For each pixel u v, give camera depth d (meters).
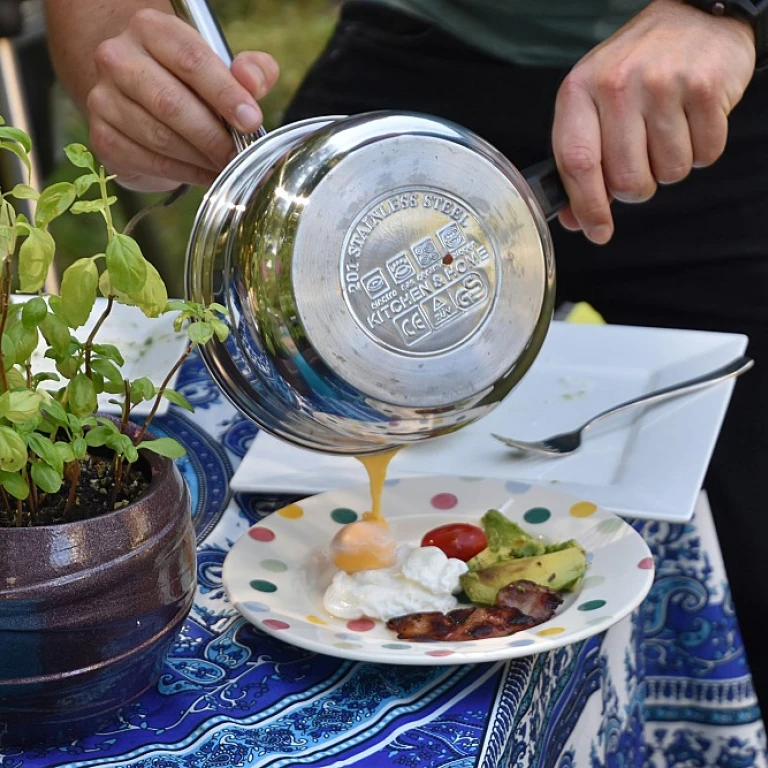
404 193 0.68
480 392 0.71
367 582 0.75
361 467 0.94
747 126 1.38
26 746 0.62
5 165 1.73
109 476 0.65
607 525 0.81
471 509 0.86
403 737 0.63
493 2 1.34
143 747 0.62
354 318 0.67
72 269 0.57
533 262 0.72
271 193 0.68
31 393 0.54
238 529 0.87
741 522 1.29
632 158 0.88
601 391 1.09
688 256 1.44
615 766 0.92
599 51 0.92
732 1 0.95
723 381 1.06
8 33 1.59
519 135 1.40
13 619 0.57
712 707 0.96
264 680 0.68
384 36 1.44
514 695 0.66
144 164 0.99
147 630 0.61
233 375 0.74
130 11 1.19
